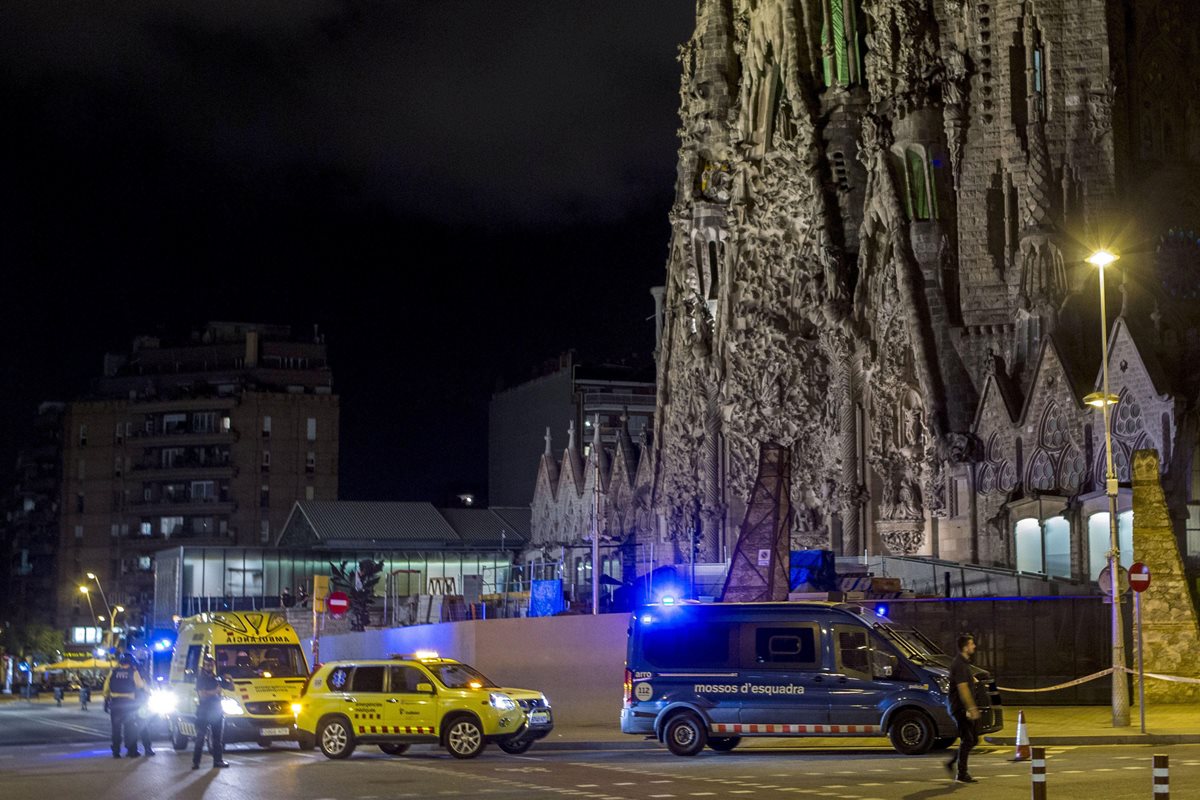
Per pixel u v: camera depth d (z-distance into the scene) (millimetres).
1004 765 27609
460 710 33125
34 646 154375
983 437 69438
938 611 46969
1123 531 62719
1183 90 72500
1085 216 69000
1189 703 41844
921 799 22344
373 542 127438
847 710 31312
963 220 72438
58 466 188125
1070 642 46188
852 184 83438
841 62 85500
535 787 25062
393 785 25938
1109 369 63250
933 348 72000
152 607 159250
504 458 162125
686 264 96625
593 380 149000
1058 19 70562
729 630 32594
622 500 111938
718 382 91750
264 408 167500
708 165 96125
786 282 85312
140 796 24859
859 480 77375
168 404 168375
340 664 34281
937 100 74312
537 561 124188
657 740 34875
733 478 87250
